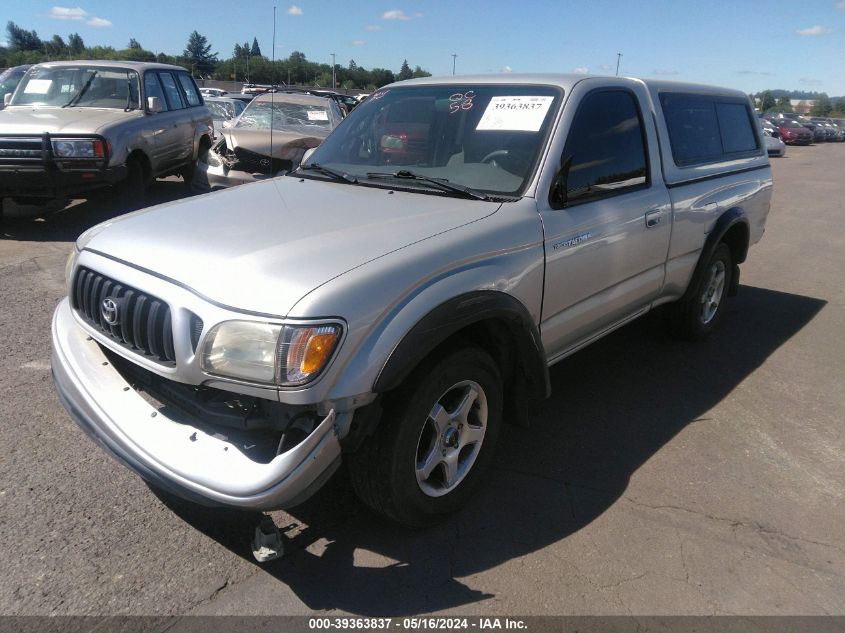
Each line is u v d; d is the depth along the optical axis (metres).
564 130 3.32
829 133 43.44
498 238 2.88
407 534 2.83
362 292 2.33
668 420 3.97
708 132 4.78
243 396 2.40
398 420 2.51
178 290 2.37
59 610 2.34
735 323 5.82
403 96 3.93
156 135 8.72
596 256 3.50
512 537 2.85
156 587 2.47
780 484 3.34
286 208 3.05
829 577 2.69
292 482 2.19
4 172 7.17
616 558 2.74
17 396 3.81
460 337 2.78
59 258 6.75
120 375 2.68
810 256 8.68
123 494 3.00
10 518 2.79
